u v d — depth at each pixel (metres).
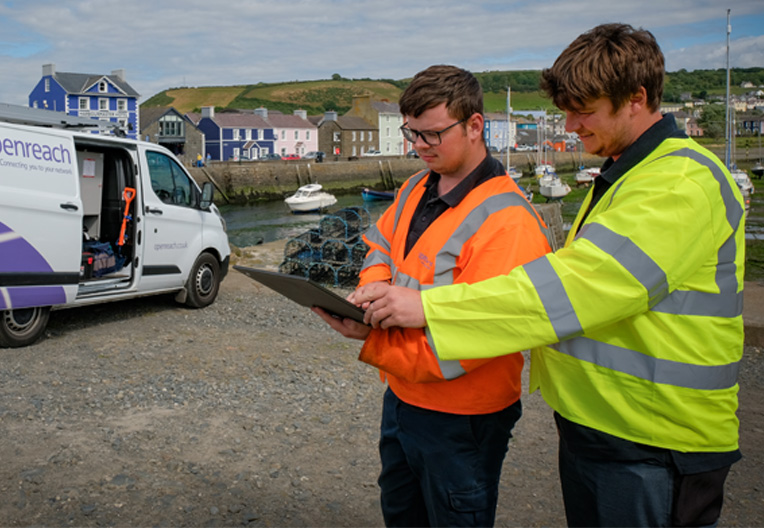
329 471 4.04
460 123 2.00
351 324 2.01
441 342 1.74
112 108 64.19
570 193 56.53
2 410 4.85
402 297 1.78
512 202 1.99
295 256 12.05
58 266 6.62
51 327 7.41
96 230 7.83
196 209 8.55
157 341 6.97
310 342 7.18
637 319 1.63
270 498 3.66
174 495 3.64
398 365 1.90
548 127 118.31
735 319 1.66
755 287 10.88
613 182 1.76
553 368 1.80
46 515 3.37
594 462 1.74
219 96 190.00
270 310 8.80
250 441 4.46
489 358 1.81
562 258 1.64
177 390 5.44
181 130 74.81
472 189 2.06
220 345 6.92
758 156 90.12
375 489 3.83
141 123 72.81
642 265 1.55
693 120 110.56
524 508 3.67
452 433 2.06
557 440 4.65
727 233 1.63
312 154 81.75
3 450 4.15
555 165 91.44
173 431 4.59
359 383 5.79
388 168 71.81
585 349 1.71
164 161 8.09
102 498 3.57
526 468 4.19
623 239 1.57
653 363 1.63
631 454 1.68
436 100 1.96
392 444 2.29
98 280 7.36
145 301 8.97
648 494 1.68
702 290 1.61
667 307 1.61
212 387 5.55
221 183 56.09
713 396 1.64
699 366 1.62
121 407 5.03
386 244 2.37
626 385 1.66
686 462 1.66
